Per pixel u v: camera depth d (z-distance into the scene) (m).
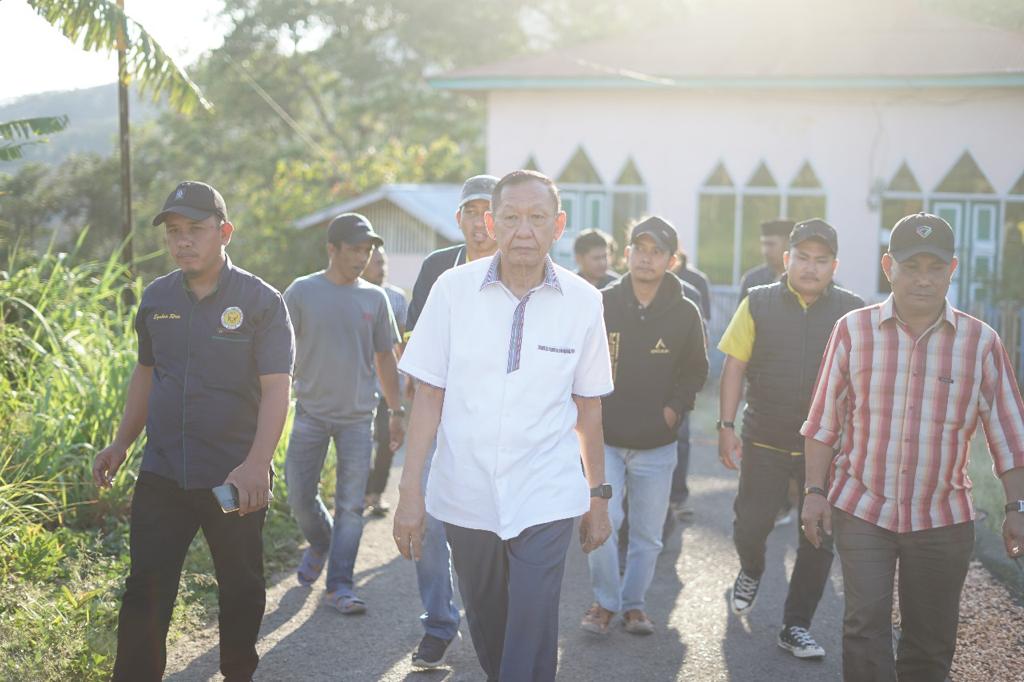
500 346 3.47
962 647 4.96
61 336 7.65
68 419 6.74
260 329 3.95
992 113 14.97
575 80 16.14
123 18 7.23
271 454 3.89
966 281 15.14
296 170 24.41
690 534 7.30
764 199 15.98
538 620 3.45
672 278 5.25
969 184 15.13
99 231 20.28
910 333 3.71
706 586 6.12
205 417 3.89
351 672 4.69
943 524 3.69
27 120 6.52
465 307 3.50
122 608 3.84
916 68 14.92
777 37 16.83
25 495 5.83
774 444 5.13
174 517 3.93
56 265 8.54
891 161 15.41
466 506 3.51
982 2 16.67
